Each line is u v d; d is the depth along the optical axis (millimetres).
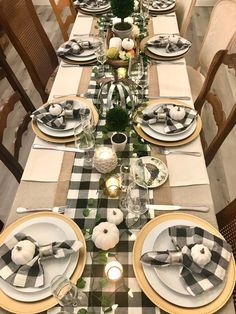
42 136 1393
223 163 2547
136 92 1631
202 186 1212
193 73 2410
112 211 1088
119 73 1582
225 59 1586
